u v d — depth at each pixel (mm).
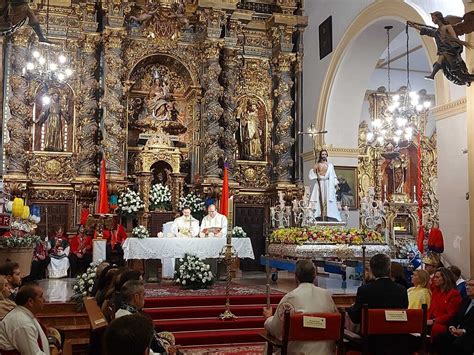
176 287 14266
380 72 24469
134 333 2564
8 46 19188
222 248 13422
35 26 12461
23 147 18875
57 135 19844
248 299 12375
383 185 23094
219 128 20750
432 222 21078
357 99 20219
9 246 10984
